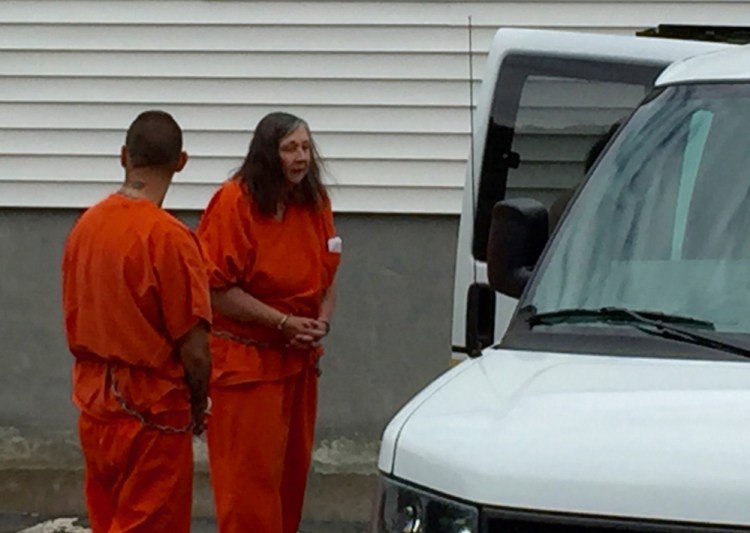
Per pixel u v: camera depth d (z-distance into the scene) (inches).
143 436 215.8
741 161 163.6
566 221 168.1
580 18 331.3
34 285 346.0
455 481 131.1
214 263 245.9
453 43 334.0
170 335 214.4
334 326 339.3
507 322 225.1
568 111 229.8
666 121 172.1
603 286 159.0
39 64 345.1
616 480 124.2
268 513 252.4
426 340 338.3
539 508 126.0
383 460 141.2
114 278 212.2
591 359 148.9
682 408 131.2
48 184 345.1
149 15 341.4
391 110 337.1
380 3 335.0
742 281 153.8
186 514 222.8
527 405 136.2
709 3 328.2
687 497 121.9
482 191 233.1
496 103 233.5
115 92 343.6
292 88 339.0
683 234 159.9
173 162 218.7
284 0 337.7
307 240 251.9
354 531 328.5
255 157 246.8
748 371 141.3
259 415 249.9
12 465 346.6
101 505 224.1
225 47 339.9
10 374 347.6
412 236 337.7
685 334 149.6
